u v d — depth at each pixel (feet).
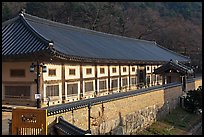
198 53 261.65
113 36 130.31
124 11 319.88
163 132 75.46
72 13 235.81
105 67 92.94
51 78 68.80
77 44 87.15
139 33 291.99
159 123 83.10
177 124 85.20
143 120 76.69
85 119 53.67
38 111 42.47
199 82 139.23
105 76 92.79
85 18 239.71
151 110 81.76
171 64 112.37
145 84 124.16
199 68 226.17
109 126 61.82
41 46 66.44
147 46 157.48
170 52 173.78
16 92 70.28
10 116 59.88
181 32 310.24
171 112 96.17
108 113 61.72
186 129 81.71
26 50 66.33
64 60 70.79
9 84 70.95
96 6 260.01
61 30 94.68
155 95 84.89
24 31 74.23
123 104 67.82
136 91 78.38
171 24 327.06
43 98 65.98
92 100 59.62
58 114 46.44
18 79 69.92
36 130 42.50
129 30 290.35
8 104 70.44
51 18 230.27
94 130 56.44
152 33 297.53
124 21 282.97
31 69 64.08
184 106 103.55
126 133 68.28
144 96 78.07
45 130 42.04
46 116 42.22
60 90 71.92
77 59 71.87
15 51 67.15
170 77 114.21
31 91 68.28
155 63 124.06
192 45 284.20
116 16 272.92
